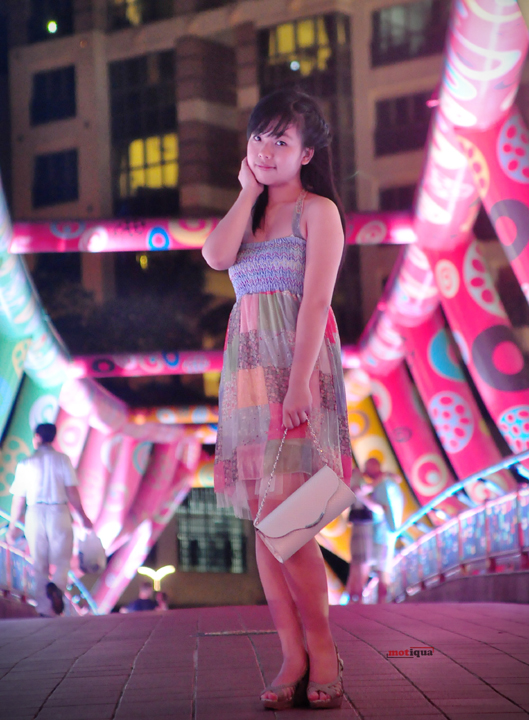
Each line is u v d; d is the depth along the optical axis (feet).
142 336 90.89
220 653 12.22
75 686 10.18
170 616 19.22
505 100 27.09
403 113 95.86
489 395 34.01
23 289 34.37
